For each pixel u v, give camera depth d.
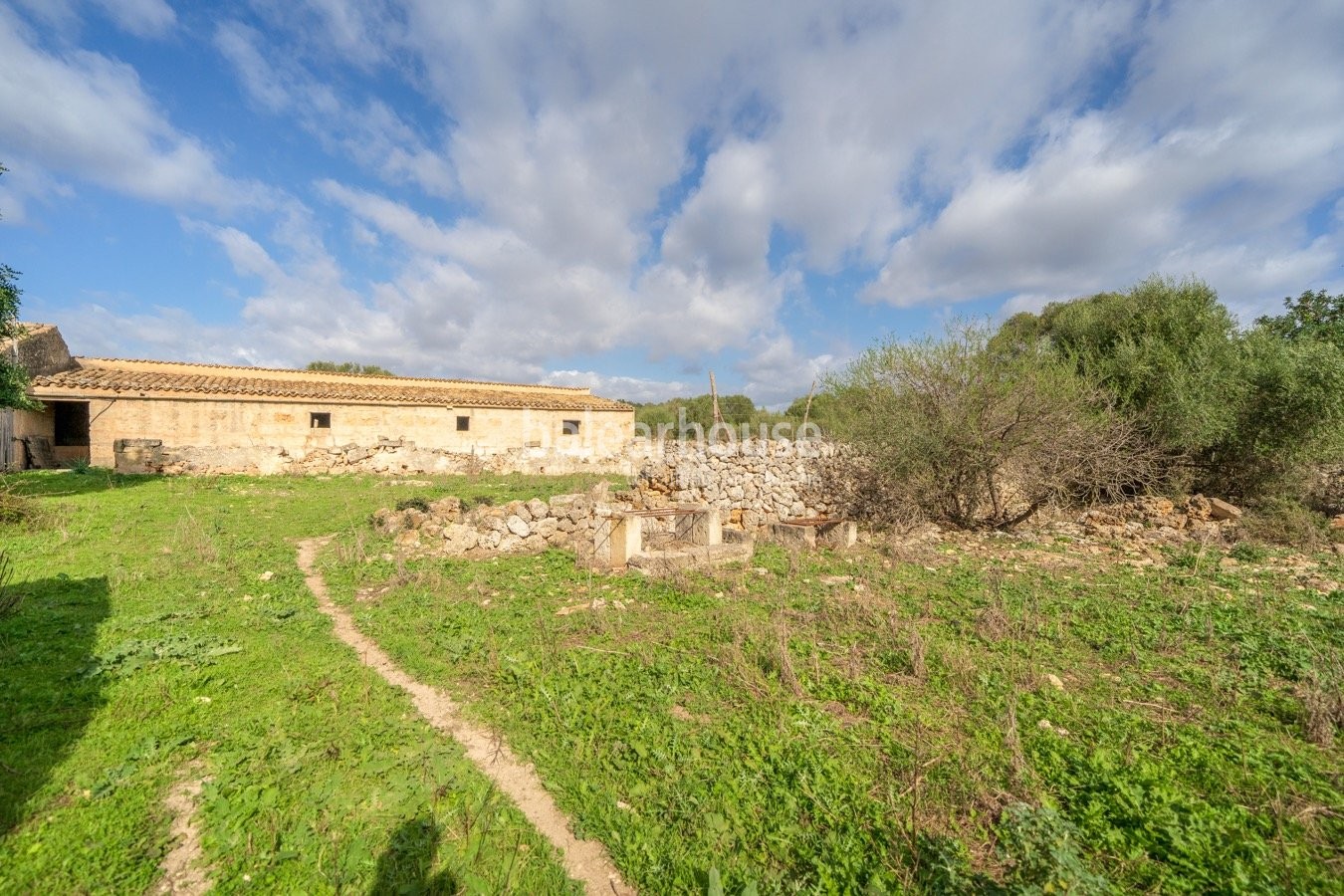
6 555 7.89
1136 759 3.69
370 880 2.79
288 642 5.62
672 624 6.29
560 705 4.46
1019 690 4.70
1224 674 4.87
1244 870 2.77
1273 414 11.77
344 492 16.16
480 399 25.44
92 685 4.53
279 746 3.83
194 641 5.39
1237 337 13.36
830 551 10.14
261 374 24.56
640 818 3.25
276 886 2.74
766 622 6.20
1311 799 3.31
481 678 5.00
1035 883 2.67
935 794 3.37
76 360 20.84
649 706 4.45
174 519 11.33
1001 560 9.27
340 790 3.42
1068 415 11.06
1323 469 12.77
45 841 2.93
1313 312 18.33
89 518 10.63
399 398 23.20
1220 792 3.36
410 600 7.05
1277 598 6.98
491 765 3.79
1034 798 3.32
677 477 12.90
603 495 13.40
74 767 3.53
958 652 5.27
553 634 5.91
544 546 10.05
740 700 4.57
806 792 3.38
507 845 3.05
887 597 7.24
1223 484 13.06
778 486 12.67
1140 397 13.43
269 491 15.67
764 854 2.97
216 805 3.21
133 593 6.89
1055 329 16.94
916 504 12.03
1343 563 8.84
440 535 10.33
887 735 4.03
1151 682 4.84
